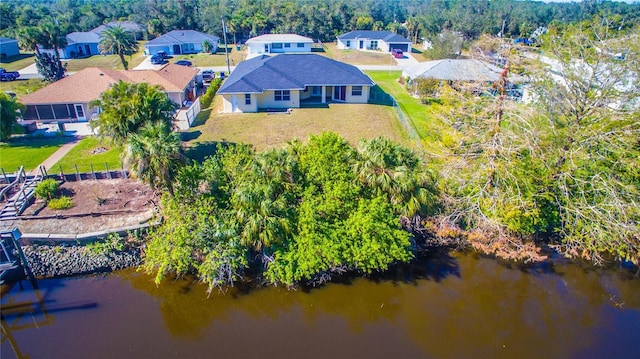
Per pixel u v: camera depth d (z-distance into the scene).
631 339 16.03
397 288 18.56
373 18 109.81
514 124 19.73
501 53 21.70
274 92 39.28
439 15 103.19
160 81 40.34
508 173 19.31
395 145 20.73
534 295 18.39
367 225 17.67
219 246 17.81
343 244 17.88
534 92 21.45
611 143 18.92
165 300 17.81
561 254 20.84
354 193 18.61
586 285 18.98
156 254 18.23
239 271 18.72
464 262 20.27
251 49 74.62
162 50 75.38
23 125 33.44
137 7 104.38
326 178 18.95
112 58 73.25
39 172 25.88
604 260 20.58
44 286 18.59
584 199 19.45
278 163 19.09
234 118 37.00
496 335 16.25
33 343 15.66
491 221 19.98
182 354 15.17
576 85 19.92
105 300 17.81
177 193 19.22
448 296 18.20
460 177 21.11
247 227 17.61
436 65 44.31
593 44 19.27
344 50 81.00
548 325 16.73
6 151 29.77
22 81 54.75
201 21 95.88
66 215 21.61
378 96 44.78
